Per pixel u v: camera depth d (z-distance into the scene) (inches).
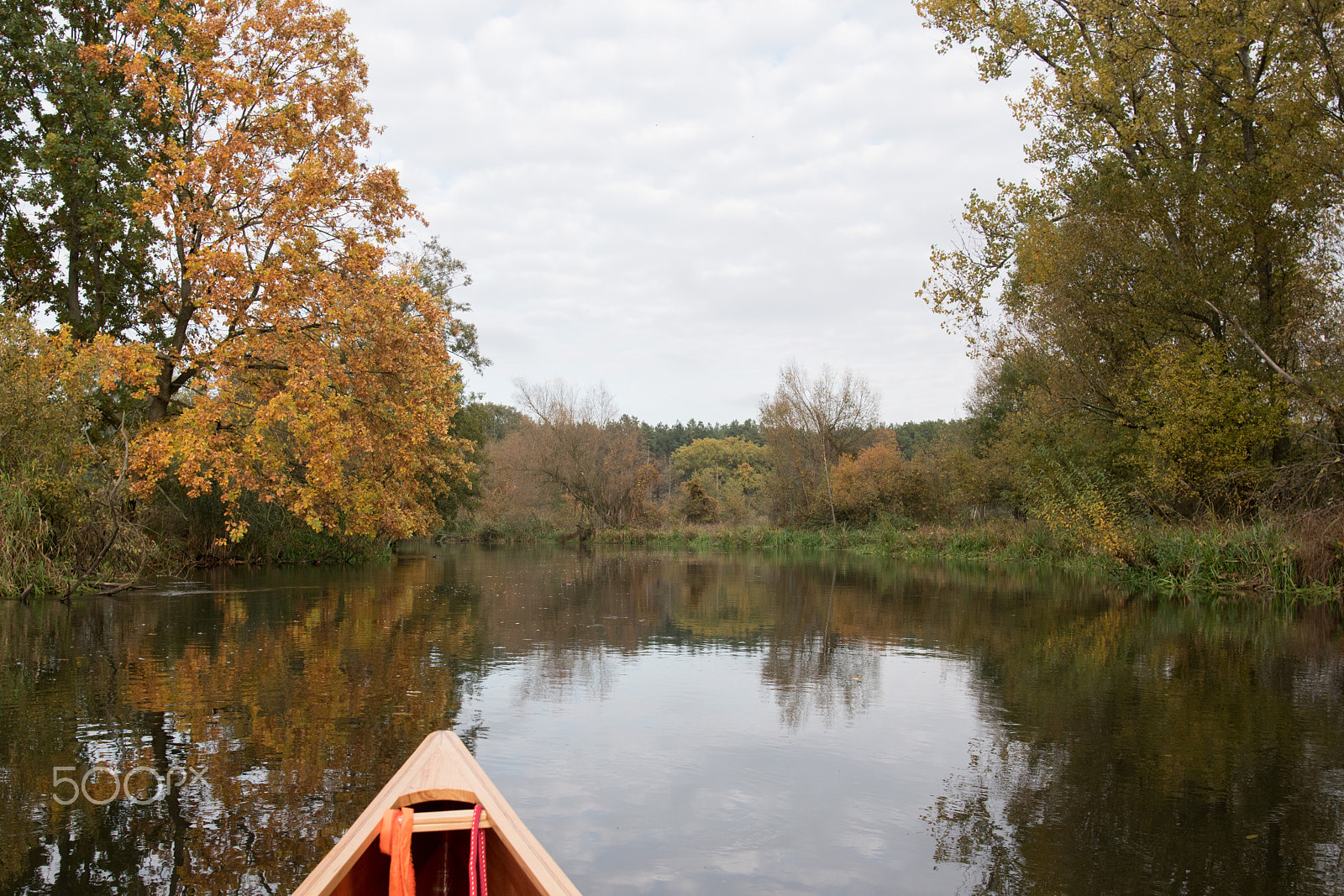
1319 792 216.7
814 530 1625.2
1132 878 167.2
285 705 291.1
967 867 171.5
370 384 691.4
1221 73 737.6
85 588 616.7
